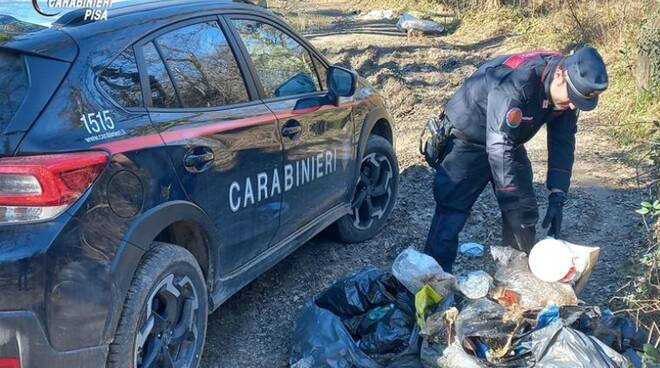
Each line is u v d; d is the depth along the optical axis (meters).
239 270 3.86
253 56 4.12
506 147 3.63
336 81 4.52
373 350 3.63
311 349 3.53
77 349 2.76
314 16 15.16
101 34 3.18
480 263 4.76
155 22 3.50
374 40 12.52
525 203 3.78
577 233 5.20
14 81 2.83
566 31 10.91
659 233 4.48
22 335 2.61
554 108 3.65
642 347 3.43
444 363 3.33
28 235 2.62
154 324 3.14
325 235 5.27
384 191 5.33
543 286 3.51
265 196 3.93
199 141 3.42
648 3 9.33
